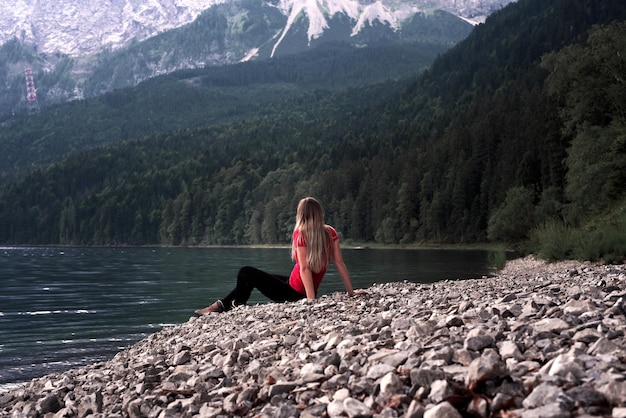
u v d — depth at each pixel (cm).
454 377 395
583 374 358
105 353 1573
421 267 4884
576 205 5228
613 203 4806
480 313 601
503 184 10225
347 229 14200
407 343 501
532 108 11831
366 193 13888
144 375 685
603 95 5378
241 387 527
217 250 13312
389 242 12656
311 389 457
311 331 700
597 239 3347
